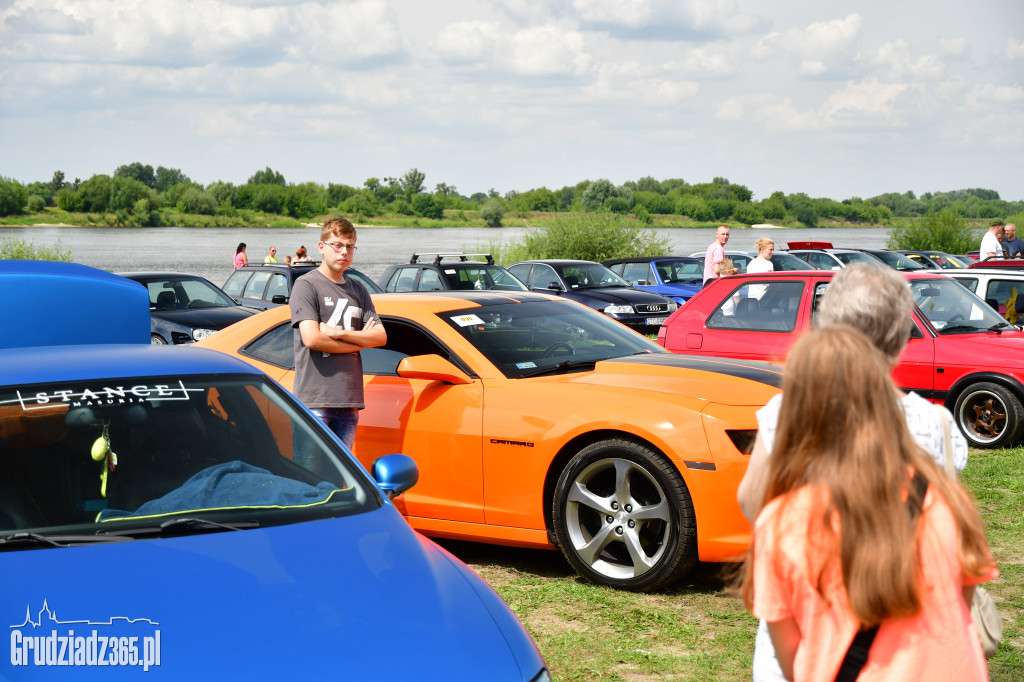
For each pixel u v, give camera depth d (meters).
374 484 3.54
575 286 18.12
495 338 5.61
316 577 2.83
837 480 1.74
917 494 1.76
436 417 5.33
